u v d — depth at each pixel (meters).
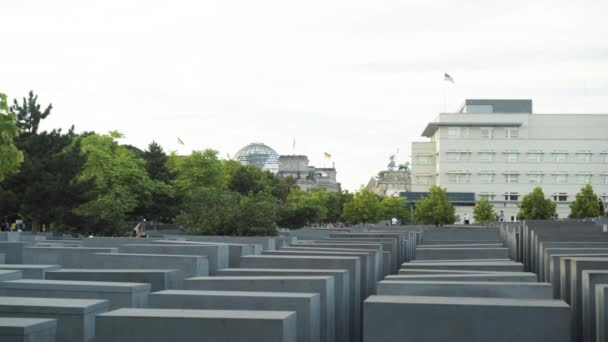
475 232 38.00
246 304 8.77
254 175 95.25
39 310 8.12
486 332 7.64
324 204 111.88
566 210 143.38
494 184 144.25
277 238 25.86
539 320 7.55
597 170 143.12
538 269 21.42
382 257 18.66
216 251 16.67
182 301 8.93
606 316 8.48
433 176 152.88
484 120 144.25
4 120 8.43
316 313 9.03
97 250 17.66
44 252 17.80
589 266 11.88
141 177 60.56
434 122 145.75
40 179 38.66
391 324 7.83
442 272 12.15
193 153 74.19
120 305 9.77
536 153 144.12
